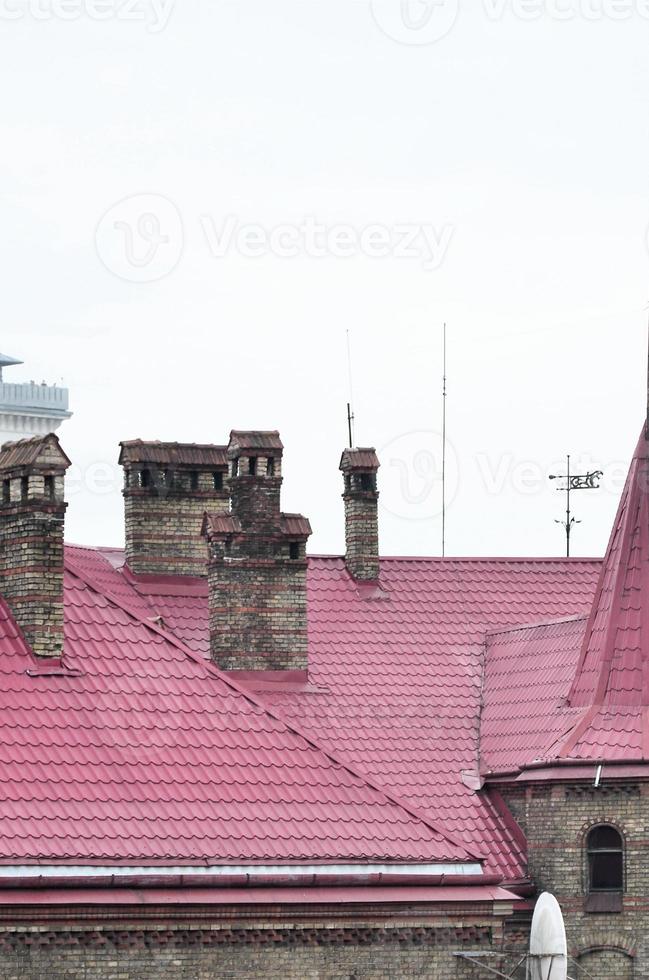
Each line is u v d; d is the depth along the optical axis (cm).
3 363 17638
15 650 9494
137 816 9131
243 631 10650
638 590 10200
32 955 8744
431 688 10856
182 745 9469
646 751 9862
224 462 11419
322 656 10856
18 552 9581
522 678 10769
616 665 10131
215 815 9269
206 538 10950
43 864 8800
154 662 9706
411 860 9450
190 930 9012
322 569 11338
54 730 9306
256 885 9150
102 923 8850
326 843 9356
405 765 10444
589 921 9881
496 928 9550
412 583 11400
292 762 9594
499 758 10444
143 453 11288
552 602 11556
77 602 9775
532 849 10056
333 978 9262
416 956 9425
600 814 9912
